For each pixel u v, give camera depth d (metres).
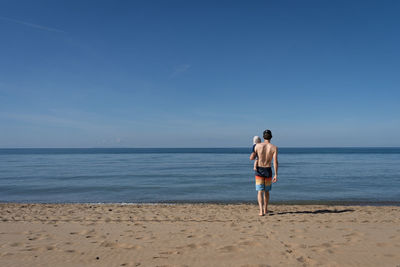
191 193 13.31
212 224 5.15
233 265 2.88
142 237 4.13
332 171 25.30
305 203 10.44
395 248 3.44
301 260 3.01
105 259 3.11
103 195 12.79
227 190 14.25
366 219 5.58
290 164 36.28
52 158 59.44
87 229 4.78
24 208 7.95
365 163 38.44
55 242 3.87
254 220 5.50
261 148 6.03
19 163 40.22
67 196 12.55
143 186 15.70
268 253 3.27
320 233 4.28
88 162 43.56
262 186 6.04
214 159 55.31
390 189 14.33
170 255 3.23
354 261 2.96
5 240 4.00
